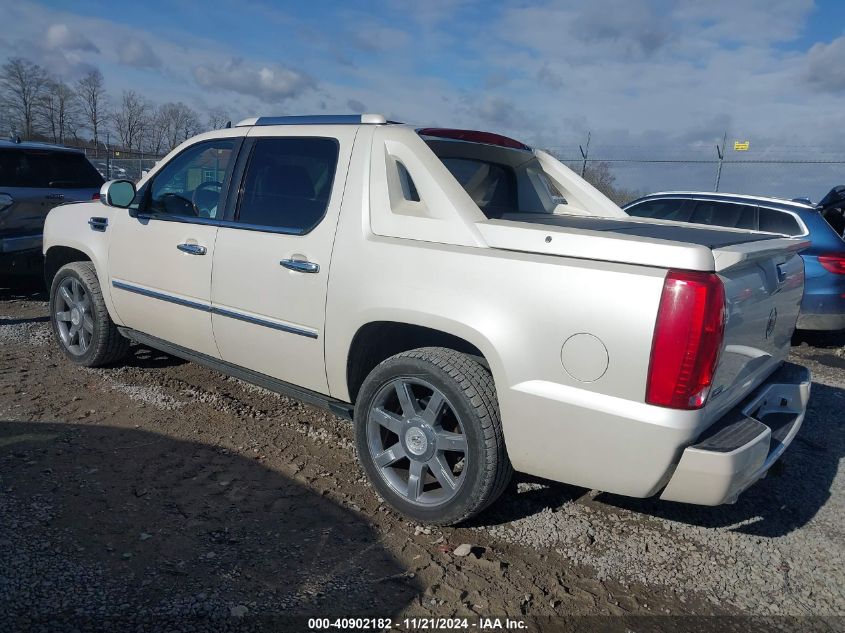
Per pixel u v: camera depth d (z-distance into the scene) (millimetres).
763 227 7492
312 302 3547
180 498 3393
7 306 7512
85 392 4766
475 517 3342
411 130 3479
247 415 4516
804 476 4094
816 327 7219
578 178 4398
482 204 4238
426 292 3100
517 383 2857
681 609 2785
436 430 3170
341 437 4246
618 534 3326
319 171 3691
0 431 4035
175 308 4359
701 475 2619
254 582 2762
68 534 3004
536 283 2818
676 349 2537
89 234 5016
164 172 4602
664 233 3223
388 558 2994
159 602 2594
